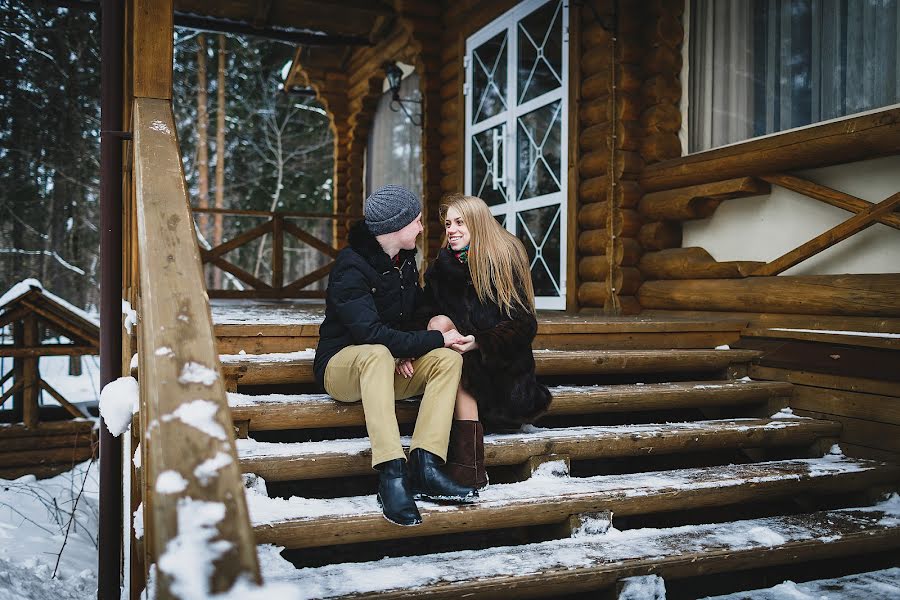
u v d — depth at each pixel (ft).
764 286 12.26
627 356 10.53
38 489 16.93
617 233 15.30
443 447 7.10
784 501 9.19
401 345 7.16
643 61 15.47
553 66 17.92
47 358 48.73
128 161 10.40
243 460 7.09
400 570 6.39
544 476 8.16
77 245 53.42
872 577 7.59
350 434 8.68
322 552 7.04
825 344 10.61
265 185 70.59
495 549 7.02
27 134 49.49
